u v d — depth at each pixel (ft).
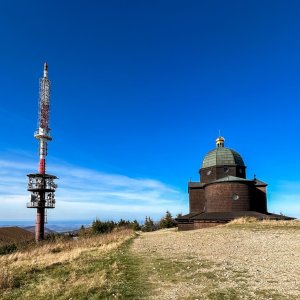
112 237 136.77
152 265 65.05
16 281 56.24
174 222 278.05
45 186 294.05
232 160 219.20
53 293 46.73
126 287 47.57
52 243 139.74
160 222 280.31
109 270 61.05
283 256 68.95
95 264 69.10
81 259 77.46
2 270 63.16
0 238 254.88
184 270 58.59
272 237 99.81
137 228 270.67
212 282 48.80
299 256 67.77
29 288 51.60
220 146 230.68
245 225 137.90
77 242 124.77
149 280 51.85
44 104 312.71
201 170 227.61
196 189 224.33
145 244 107.86
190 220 186.60
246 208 192.85
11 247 154.40
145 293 44.37
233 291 43.24
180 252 82.74
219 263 64.08
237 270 56.59
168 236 134.72
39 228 285.43
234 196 193.16
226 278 50.90
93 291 46.11
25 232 340.80
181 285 47.96
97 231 215.72
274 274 52.21
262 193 214.48
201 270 57.93
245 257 70.23
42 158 301.22
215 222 177.68
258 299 39.32
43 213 290.35
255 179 221.46
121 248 98.58
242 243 92.38
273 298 39.40
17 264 75.46
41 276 60.59
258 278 49.93
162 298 41.73
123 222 276.41
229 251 79.97
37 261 79.41
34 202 286.87
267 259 66.39
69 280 54.95
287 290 42.63
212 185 198.80
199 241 103.81
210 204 198.39
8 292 49.93
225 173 217.56
